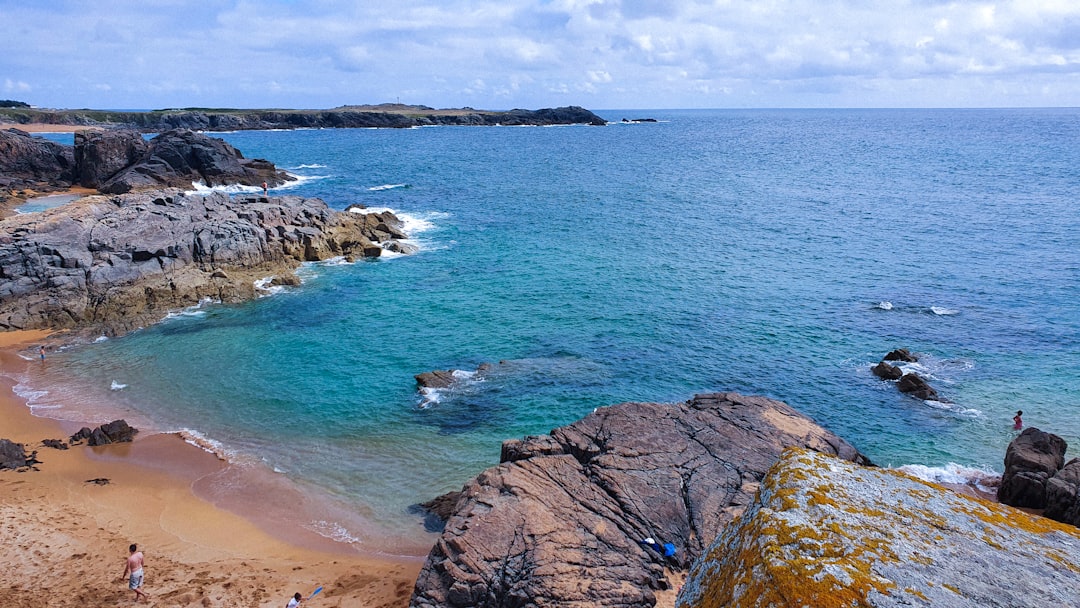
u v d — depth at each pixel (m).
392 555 25.73
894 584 5.27
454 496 28.97
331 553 25.77
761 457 26.89
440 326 49.03
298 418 36.31
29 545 24.89
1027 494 28.27
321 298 54.47
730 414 29.91
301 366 42.50
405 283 58.59
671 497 24.39
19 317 47.12
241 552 25.61
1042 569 5.59
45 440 33.31
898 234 77.00
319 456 32.75
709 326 49.16
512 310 52.28
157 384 40.03
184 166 105.00
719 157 165.50
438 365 42.75
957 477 31.11
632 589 20.52
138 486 29.95
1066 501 26.55
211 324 48.94
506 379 40.44
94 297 49.59
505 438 34.19
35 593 22.11
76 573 23.48
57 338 45.97
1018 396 38.38
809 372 41.78
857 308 52.72
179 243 55.22
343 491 29.97
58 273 49.22
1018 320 49.72
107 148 104.25
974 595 5.20
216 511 28.33
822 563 5.47
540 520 22.36
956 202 96.88
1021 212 88.62
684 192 107.69
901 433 34.88
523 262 65.50
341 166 141.75
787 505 6.26
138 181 97.56
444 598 20.38
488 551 21.17
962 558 5.62
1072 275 60.00
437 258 66.62
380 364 42.75
